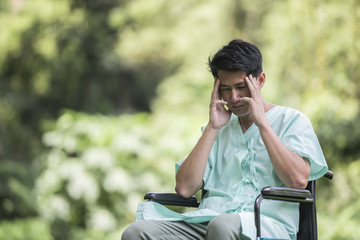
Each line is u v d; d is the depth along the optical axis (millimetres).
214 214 6641
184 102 26219
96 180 19672
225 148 7180
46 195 19812
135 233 6641
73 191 19531
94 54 29906
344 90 17172
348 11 17172
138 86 33469
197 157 7086
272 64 18859
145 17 28125
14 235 18328
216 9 24547
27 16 28078
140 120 21609
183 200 7277
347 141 16859
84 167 19859
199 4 26703
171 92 27156
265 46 21031
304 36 17656
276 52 18594
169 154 20938
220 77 6898
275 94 18281
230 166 7055
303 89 17797
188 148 21172
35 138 27234
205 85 26500
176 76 27703
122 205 19750
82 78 30625
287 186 6594
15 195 20188
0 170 20609
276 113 7098
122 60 30531
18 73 28406
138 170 20172
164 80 30000
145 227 6652
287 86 18188
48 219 19531
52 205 19531
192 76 26859
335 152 17094
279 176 6602
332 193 16953
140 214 7055
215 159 7277
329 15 17297
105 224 19344
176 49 27281
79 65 29109
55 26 28516
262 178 6871
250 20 23141
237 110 6863
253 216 6371
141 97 34156
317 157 6820
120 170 19766
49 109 29094
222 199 6898
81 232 19250
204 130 7137
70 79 29344
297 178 6539
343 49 17203
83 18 28766
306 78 17672
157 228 6680
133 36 28625
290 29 18000
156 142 21172
